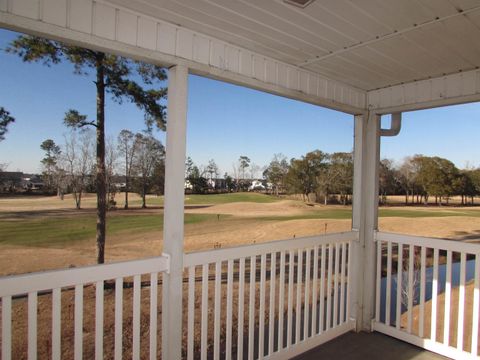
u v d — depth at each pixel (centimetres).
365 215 321
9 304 147
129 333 319
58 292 160
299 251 271
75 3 159
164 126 357
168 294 196
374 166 316
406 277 461
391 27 192
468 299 416
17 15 144
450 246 266
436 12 174
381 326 311
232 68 219
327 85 285
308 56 238
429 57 236
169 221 195
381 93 312
